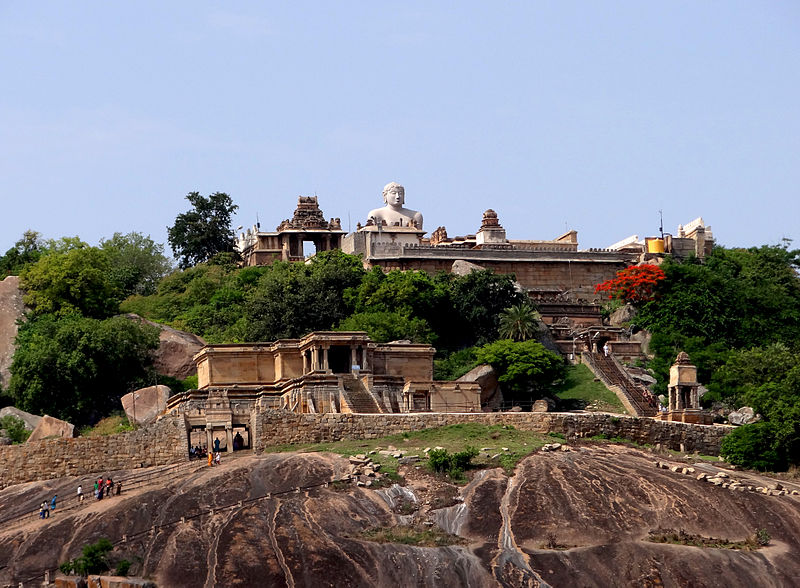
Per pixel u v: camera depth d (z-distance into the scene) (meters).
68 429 115.06
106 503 96.56
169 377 134.50
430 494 94.00
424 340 140.50
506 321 146.00
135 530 90.19
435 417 109.12
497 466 98.94
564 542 87.88
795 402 106.38
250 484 96.38
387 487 95.31
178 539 87.69
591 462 101.25
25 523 95.94
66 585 83.56
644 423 112.81
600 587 82.19
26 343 133.88
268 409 107.38
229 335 145.75
